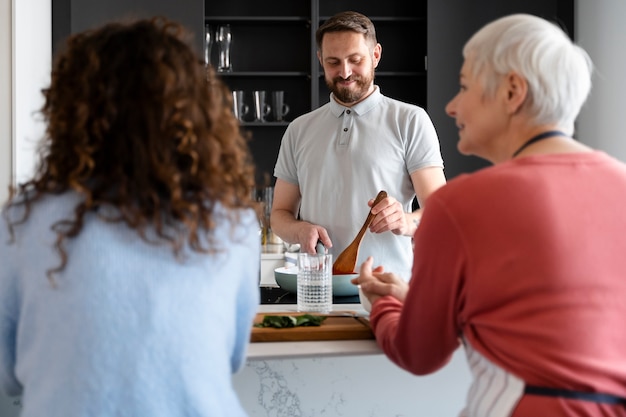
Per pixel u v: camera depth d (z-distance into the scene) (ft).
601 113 14.10
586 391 4.11
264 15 15.80
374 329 5.52
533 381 4.17
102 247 3.75
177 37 4.07
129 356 3.74
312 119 9.52
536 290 4.17
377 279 5.87
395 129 9.14
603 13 13.89
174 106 3.80
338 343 5.69
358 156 9.11
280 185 9.82
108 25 4.07
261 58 15.85
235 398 4.07
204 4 14.93
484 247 4.25
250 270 4.19
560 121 4.52
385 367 6.67
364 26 9.05
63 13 14.28
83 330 3.72
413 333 4.74
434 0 14.92
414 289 4.60
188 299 3.85
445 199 4.42
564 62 4.43
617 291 4.19
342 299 7.76
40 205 3.84
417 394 6.70
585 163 4.37
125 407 3.74
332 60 9.07
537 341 4.17
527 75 4.41
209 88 4.04
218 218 3.97
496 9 14.99
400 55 15.92
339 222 9.13
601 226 4.22
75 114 3.80
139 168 3.76
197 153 3.85
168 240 3.80
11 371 4.18
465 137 4.80
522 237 4.19
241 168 4.14
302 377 6.63
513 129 4.59
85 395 3.71
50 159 3.86
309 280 6.65
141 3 14.46
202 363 3.86
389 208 8.20
